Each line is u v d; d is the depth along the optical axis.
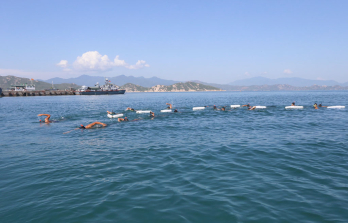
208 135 16.08
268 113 30.05
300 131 17.00
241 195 6.62
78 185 7.54
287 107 37.50
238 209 5.82
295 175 8.13
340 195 6.50
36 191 7.11
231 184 7.43
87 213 5.72
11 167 9.48
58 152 11.95
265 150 11.62
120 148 12.70
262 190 6.93
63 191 7.08
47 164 9.87
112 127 20.47
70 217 5.53
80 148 12.81
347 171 8.46
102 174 8.56
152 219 5.41
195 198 6.48
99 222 5.31
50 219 5.46
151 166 9.45
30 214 5.71
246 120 23.75
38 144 13.95
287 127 18.91
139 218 5.46
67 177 8.28
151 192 6.92
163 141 14.41
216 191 6.91
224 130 18.02
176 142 14.03
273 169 8.80
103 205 6.14
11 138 15.93
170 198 6.50
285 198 6.38
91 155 11.28
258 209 5.80
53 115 32.12
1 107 52.12
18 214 5.71
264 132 16.84
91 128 20.00
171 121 24.02
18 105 60.47
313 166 9.07
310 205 5.96
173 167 9.26
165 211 5.77
